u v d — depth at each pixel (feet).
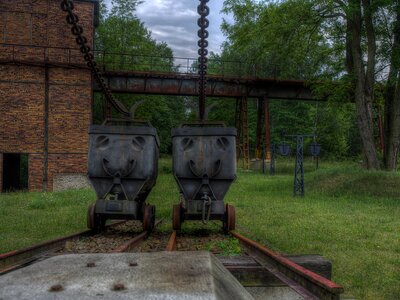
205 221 34.83
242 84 135.13
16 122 88.12
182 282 4.23
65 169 89.35
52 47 89.61
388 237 36.70
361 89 93.45
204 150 35.91
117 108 57.26
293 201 66.33
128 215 34.88
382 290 21.74
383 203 64.39
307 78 113.09
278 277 16.55
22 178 150.51
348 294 20.93
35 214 47.85
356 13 92.79
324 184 84.48
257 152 158.71
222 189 36.22
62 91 89.76
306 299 13.14
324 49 106.32
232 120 224.12
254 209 55.42
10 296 3.73
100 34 178.70
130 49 180.75
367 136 92.68
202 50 30.37
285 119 234.17
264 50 103.96
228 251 25.72
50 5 89.66
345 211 54.80
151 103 178.91
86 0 91.20
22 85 88.38
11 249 28.78
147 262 5.17
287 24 94.99
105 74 119.55
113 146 35.58
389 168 96.17
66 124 89.71
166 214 50.24
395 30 93.35
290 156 223.30
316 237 35.60
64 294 3.78
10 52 88.12
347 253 30.09
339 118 231.50
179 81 126.52
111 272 4.61
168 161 195.00
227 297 4.31
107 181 35.83
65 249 27.43
